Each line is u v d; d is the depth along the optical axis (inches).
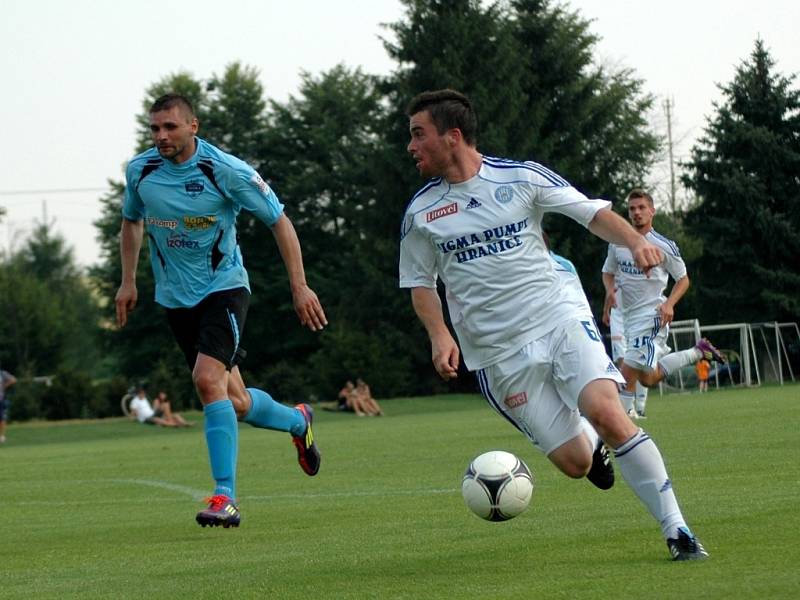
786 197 5007.4
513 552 606.2
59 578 621.0
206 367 815.7
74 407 4377.5
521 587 494.3
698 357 1868.8
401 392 4753.9
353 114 6786.4
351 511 878.4
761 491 807.1
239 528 814.5
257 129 6850.4
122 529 852.0
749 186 4884.4
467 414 3038.9
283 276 6284.5
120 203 6973.4
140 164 841.5
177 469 1502.2
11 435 3376.0
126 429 3469.5
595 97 5364.2
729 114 5029.5
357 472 1250.6
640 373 1695.4
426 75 5049.2
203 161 828.0
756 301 4953.3
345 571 580.1
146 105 6939.0
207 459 1695.4
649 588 467.2
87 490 1242.0
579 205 592.1
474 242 612.4
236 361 858.8
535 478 1016.9
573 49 5251.0
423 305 637.9
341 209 5551.2
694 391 3796.8
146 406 3585.1
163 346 6427.2
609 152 5423.2
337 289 5895.7
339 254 6530.5
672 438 1375.5
